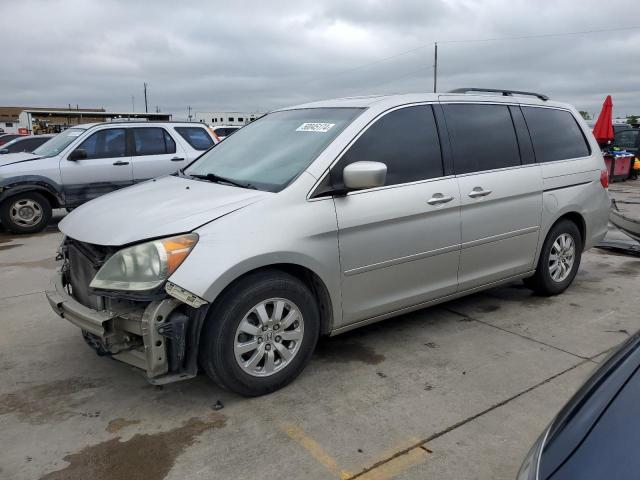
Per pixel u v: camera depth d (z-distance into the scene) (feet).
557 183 16.35
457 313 16.12
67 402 11.27
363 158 12.31
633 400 5.15
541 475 4.80
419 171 13.23
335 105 13.93
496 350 13.53
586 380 6.05
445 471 8.98
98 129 32.17
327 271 11.60
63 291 11.59
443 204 13.35
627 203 39.09
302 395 11.37
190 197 11.69
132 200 12.16
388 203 12.37
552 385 11.76
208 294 9.89
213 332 10.36
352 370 12.47
